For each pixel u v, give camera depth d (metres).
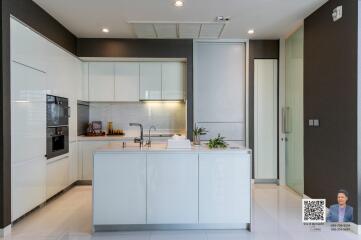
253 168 5.17
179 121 5.70
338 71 3.18
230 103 5.16
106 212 2.94
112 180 2.94
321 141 3.60
